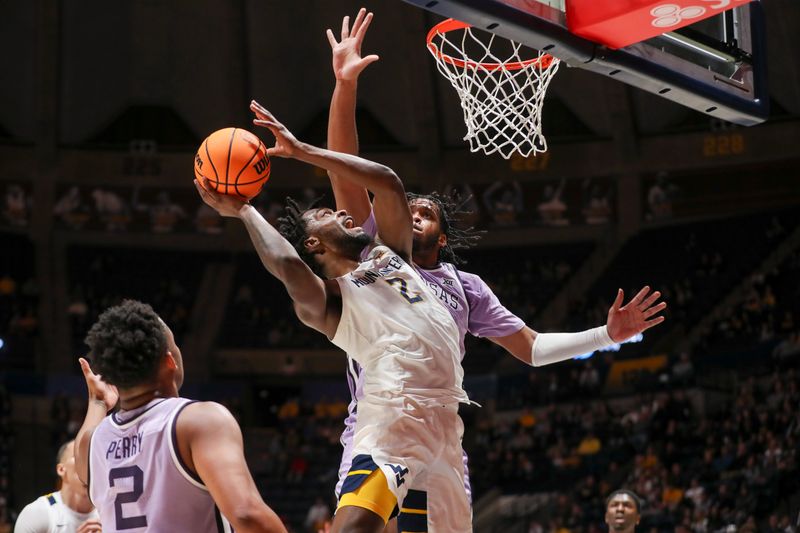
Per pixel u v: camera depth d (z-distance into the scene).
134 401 2.56
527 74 4.69
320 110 22.56
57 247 22.02
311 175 22.61
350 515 2.76
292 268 2.87
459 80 4.84
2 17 20.78
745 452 14.33
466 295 3.68
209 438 2.42
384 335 2.94
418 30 21.17
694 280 20.05
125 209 22.47
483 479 17.09
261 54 22.03
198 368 21.23
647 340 19.09
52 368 20.62
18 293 21.17
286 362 21.33
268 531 2.31
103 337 2.52
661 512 13.77
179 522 2.42
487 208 22.42
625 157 21.84
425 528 2.96
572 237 22.22
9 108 21.50
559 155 22.22
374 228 3.67
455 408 3.01
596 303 20.59
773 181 20.78
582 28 3.65
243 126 22.39
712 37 4.27
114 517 2.47
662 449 15.70
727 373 17.25
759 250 20.05
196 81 22.30
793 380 15.57
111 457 2.51
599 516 14.60
